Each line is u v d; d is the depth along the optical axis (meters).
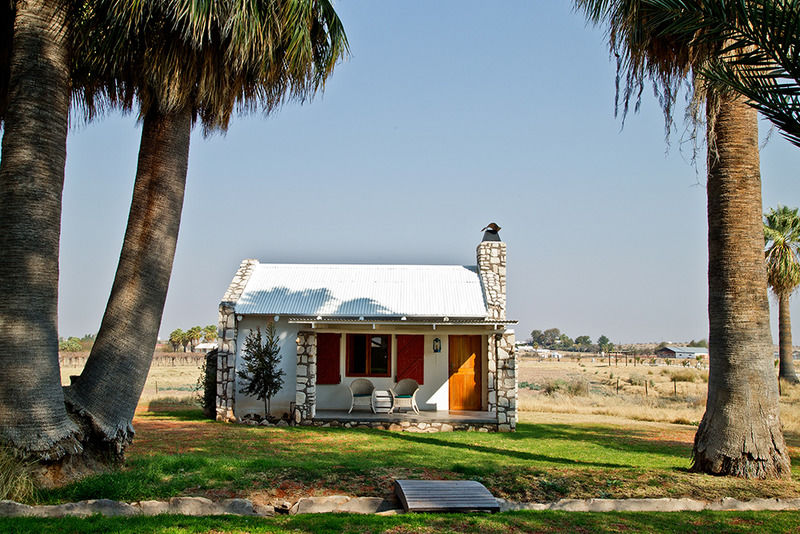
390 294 22.92
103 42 9.60
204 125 11.85
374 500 8.70
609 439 16.95
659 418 23.95
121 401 9.73
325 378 21.78
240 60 9.98
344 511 8.48
